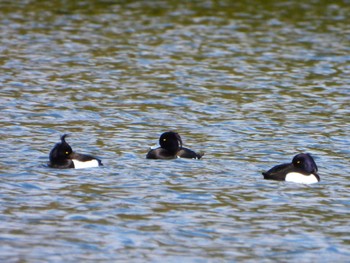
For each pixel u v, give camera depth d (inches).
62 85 1200.8
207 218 650.8
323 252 584.7
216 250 583.8
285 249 589.3
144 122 1000.9
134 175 762.2
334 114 1058.7
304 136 940.0
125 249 580.7
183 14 1863.9
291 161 830.5
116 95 1149.1
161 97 1144.8
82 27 1691.7
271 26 1754.4
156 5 1963.6
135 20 1784.0
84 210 659.4
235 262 561.9
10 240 588.7
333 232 626.8
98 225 626.5
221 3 1998.0
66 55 1428.4
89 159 787.4
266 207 681.0
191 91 1187.9
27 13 1819.6
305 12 1910.7
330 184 749.9
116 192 708.7
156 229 622.5
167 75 1298.0
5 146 860.0
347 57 1469.0
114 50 1488.7
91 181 738.8
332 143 909.8
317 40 1621.6
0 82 1200.2
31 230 610.9
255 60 1433.3
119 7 1929.1
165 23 1760.6
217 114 1050.7
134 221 638.5
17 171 763.4
